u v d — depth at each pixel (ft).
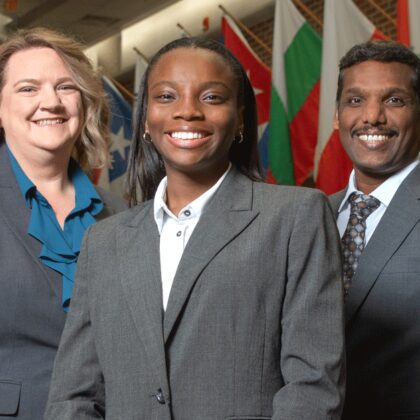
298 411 4.96
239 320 5.26
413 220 7.37
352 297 7.27
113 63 37.68
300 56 20.98
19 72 7.76
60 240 7.57
